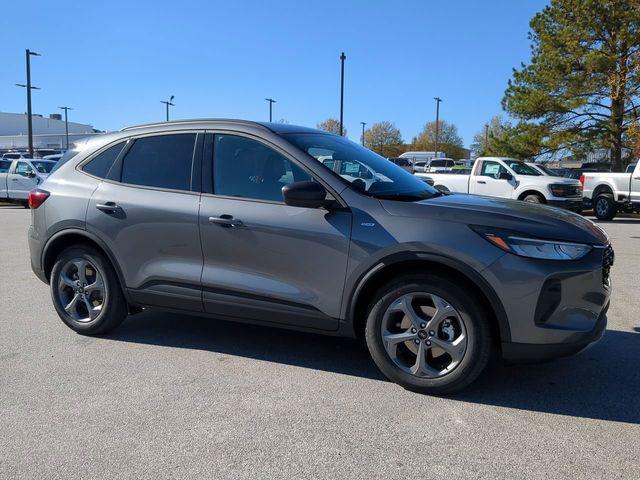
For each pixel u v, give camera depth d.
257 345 4.76
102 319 4.84
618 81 22.78
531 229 3.52
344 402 3.65
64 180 4.99
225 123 4.48
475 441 3.15
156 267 4.50
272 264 4.07
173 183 4.51
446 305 3.63
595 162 32.09
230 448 3.08
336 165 4.19
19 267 8.34
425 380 3.73
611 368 4.24
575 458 2.97
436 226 3.63
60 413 3.50
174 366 4.28
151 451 3.05
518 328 3.49
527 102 24.52
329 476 2.81
